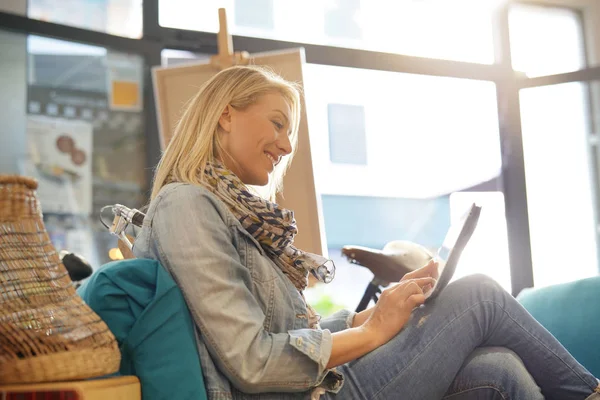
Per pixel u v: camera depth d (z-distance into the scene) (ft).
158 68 10.86
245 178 5.75
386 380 5.30
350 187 23.40
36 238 4.47
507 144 14.90
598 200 15.16
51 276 4.46
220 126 5.67
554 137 15.11
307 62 13.62
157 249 4.97
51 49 12.28
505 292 5.66
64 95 12.36
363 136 21.80
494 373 5.40
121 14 12.80
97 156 12.51
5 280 4.34
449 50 14.83
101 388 4.16
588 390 5.63
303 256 5.58
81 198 12.35
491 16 15.15
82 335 4.33
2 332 4.22
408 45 14.58
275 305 5.21
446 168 19.70
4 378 4.18
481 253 14.37
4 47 11.96
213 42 13.24
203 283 4.76
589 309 7.89
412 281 5.49
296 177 10.50
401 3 14.66
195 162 5.48
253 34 13.56
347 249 8.60
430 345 5.36
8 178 4.41
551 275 14.80
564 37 15.71
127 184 12.66
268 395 4.95
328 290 20.04
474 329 5.48
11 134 12.00
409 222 24.30
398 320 5.32
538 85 14.90
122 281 4.71
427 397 5.33
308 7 14.10
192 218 4.95
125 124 12.70
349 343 5.11
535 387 5.50
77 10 12.52
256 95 5.70
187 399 4.49
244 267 5.02
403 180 22.84
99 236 12.45
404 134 21.44
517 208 14.74
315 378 4.93
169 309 4.64
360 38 14.42
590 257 15.05
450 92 16.72
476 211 5.22
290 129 5.86
